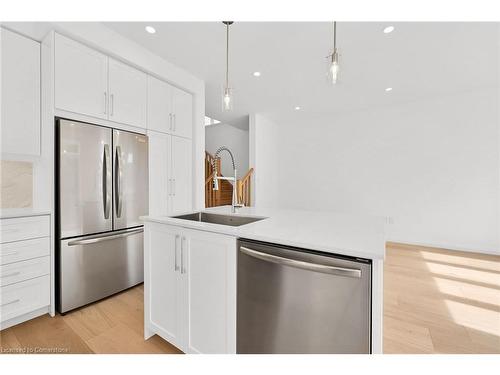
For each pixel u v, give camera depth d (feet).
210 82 11.12
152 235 5.07
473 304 6.92
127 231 7.61
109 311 6.41
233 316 3.92
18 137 5.98
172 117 9.58
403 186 13.71
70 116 6.43
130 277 7.74
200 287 4.29
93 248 6.75
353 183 15.34
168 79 9.12
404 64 9.02
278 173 18.28
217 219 6.44
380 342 2.85
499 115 11.33
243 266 3.81
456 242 12.35
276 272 3.51
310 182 16.97
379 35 7.20
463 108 12.06
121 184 7.39
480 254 11.53
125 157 7.56
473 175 11.93
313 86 11.32
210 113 15.87
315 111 15.30
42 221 5.95
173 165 9.65
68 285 6.24
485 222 11.71
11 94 5.88
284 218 5.41
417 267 9.80
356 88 11.46
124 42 7.54
